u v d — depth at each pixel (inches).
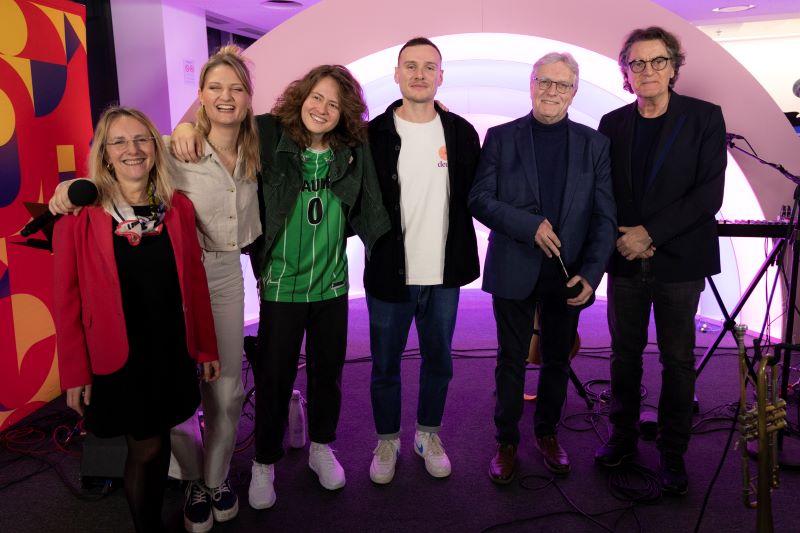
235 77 78.3
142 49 249.9
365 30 166.7
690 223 91.4
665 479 97.7
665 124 93.2
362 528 90.3
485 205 92.6
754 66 353.7
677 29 156.6
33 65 120.8
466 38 168.4
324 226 89.0
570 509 94.3
